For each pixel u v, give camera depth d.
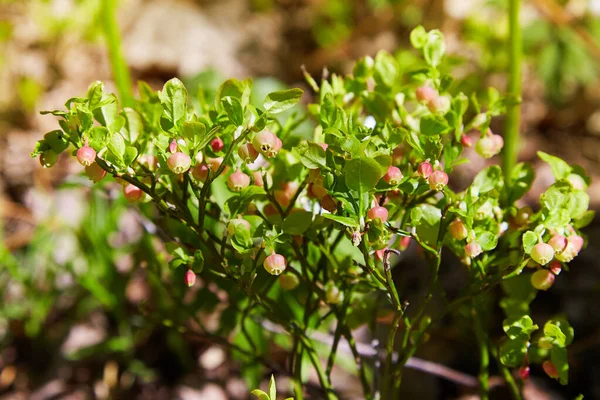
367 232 0.41
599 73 0.96
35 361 0.65
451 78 0.45
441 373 0.55
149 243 0.56
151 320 0.51
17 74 0.98
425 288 0.67
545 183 0.87
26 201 0.82
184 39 1.14
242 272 0.46
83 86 1.03
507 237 0.46
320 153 0.41
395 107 0.46
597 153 0.96
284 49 1.15
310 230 0.44
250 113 0.42
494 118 0.95
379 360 0.52
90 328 0.67
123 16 1.15
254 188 0.42
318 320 0.49
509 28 0.55
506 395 0.59
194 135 0.42
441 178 0.42
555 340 0.44
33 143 0.92
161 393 0.62
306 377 0.56
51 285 0.63
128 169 0.42
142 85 0.47
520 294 0.48
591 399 0.59
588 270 0.69
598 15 0.91
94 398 0.62
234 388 0.62
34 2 1.03
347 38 1.11
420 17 1.09
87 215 0.61
